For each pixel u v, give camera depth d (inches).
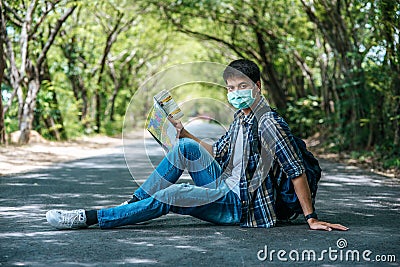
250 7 834.2
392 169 443.8
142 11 955.3
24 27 636.1
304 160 199.9
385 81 529.0
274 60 941.8
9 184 343.3
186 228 201.8
